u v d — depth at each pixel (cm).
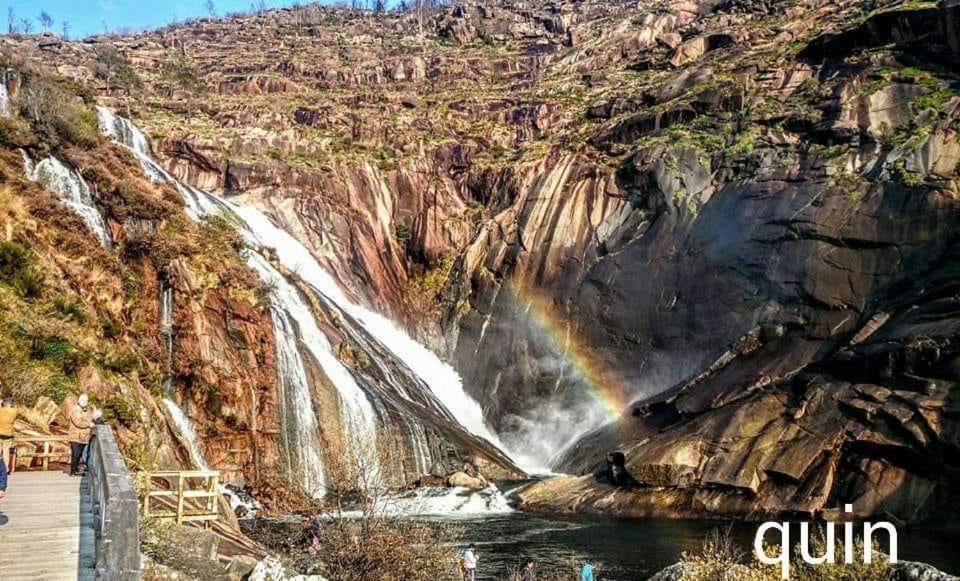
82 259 3453
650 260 5472
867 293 4378
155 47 13600
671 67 8781
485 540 3164
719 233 5197
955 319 3603
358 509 2917
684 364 4950
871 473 3341
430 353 6378
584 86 9175
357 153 7650
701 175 5653
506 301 6153
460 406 5816
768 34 7488
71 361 2862
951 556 2728
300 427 4044
